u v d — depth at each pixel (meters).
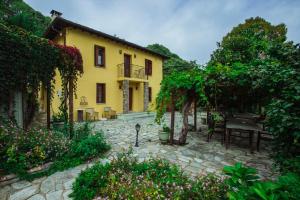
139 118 12.75
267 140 6.26
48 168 3.80
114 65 12.98
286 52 2.86
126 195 2.55
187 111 6.05
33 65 5.10
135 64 14.53
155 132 7.88
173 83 5.52
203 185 2.61
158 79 16.98
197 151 5.37
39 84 5.49
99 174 3.12
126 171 3.32
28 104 5.85
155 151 5.20
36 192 2.99
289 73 2.60
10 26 4.88
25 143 3.98
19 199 2.79
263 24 16.92
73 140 5.09
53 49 5.54
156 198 2.45
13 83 4.84
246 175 1.67
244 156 5.03
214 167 4.16
